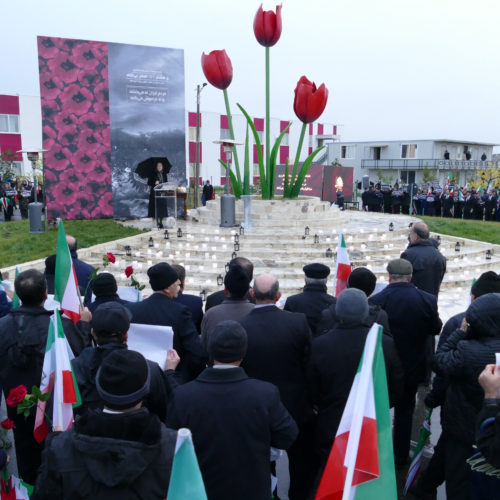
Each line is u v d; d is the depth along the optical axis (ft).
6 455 9.64
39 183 85.25
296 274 33.53
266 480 8.15
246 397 8.13
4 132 105.60
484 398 8.67
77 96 49.65
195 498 5.47
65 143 50.08
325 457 11.03
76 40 48.80
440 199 74.28
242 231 41.32
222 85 49.01
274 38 48.11
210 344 8.49
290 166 75.00
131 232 44.57
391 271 14.28
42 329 11.00
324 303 14.12
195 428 7.99
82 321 12.84
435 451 11.44
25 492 9.40
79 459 5.97
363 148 170.19
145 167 52.19
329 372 10.80
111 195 52.29
